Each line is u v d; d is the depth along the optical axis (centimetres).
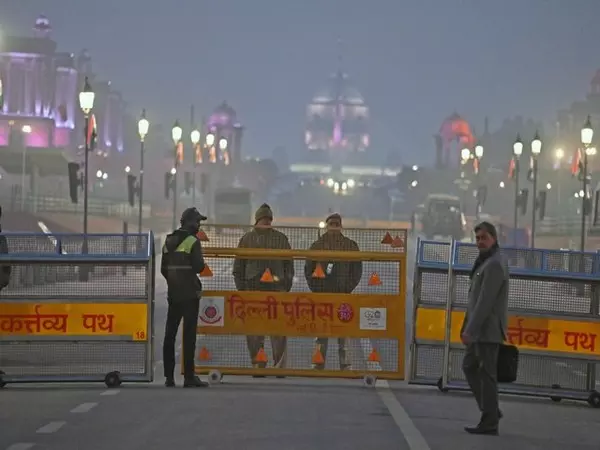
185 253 4450
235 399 4056
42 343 4494
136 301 4516
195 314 4478
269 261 4625
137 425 3431
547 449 3206
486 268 3472
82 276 4500
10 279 4491
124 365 4531
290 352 4641
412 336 4591
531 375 4516
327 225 4634
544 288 4500
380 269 4616
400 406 3962
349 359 4638
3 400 4031
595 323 4475
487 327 3456
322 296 4616
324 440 3186
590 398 4469
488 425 3441
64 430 3338
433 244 4588
